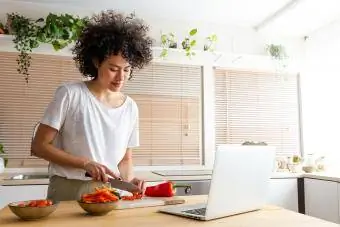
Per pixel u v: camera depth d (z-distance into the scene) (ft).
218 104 11.34
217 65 11.48
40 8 10.09
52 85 9.93
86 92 4.46
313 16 10.70
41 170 9.50
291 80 12.26
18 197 7.67
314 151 11.80
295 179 9.82
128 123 4.89
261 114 11.72
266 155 3.61
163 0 9.91
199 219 3.11
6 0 9.83
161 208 3.67
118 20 4.55
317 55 11.78
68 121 4.38
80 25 9.30
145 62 4.89
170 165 10.66
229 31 11.72
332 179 8.79
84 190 4.30
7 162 9.33
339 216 8.55
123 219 3.11
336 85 10.85
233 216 3.31
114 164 4.67
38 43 9.62
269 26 11.51
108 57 4.25
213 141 11.10
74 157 4.09
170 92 10.90
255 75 11.85
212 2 10.05
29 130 9.59
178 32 11.21
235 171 3.20
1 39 9.39
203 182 8.78
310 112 12.05
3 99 9.50
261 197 3.68
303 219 3.20
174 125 10.84
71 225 2.85
